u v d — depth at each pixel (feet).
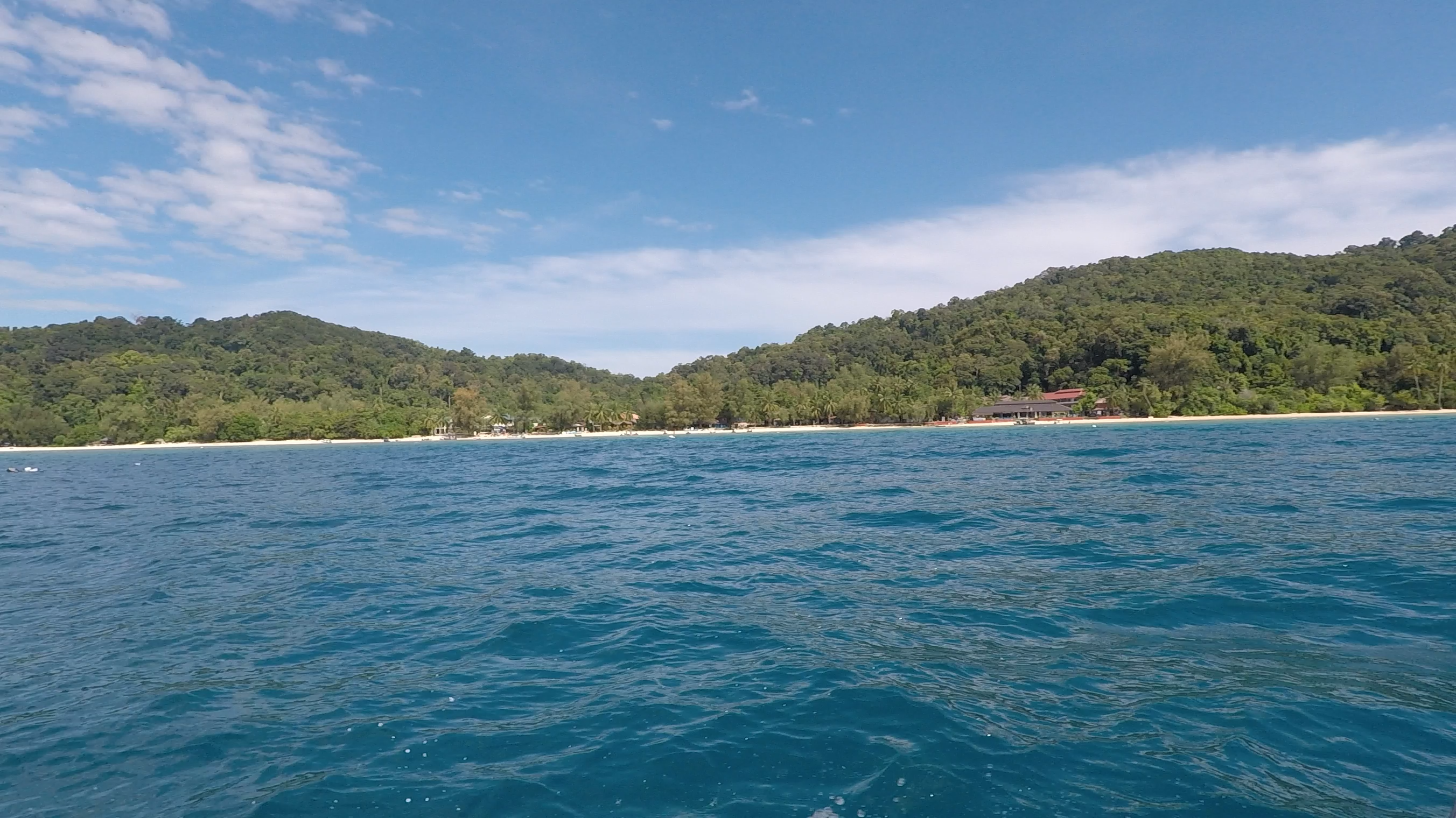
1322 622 29.55
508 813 17.74
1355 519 53.06
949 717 21.99
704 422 488.02
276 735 22.71
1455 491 65.46
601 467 153.48
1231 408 361.30
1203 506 62.39
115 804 18.93
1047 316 591.78
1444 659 25.03
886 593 37.50
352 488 114.21
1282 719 20.94
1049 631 29.94
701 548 52.06
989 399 491.31
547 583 42.39
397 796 18.69
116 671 29.19
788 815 17.17
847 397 461.37
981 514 62.64
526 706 24.32
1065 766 18.89
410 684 26.73
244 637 33.32
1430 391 331.77
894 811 17.13
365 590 42.06
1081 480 88.43
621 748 20.92
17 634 34.68
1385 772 17.98
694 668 27.27
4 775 20.54
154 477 168.45
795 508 72.49
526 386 543.39
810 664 27.12
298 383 547.90
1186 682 23.98
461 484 115.85
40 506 101.96
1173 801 17.10
